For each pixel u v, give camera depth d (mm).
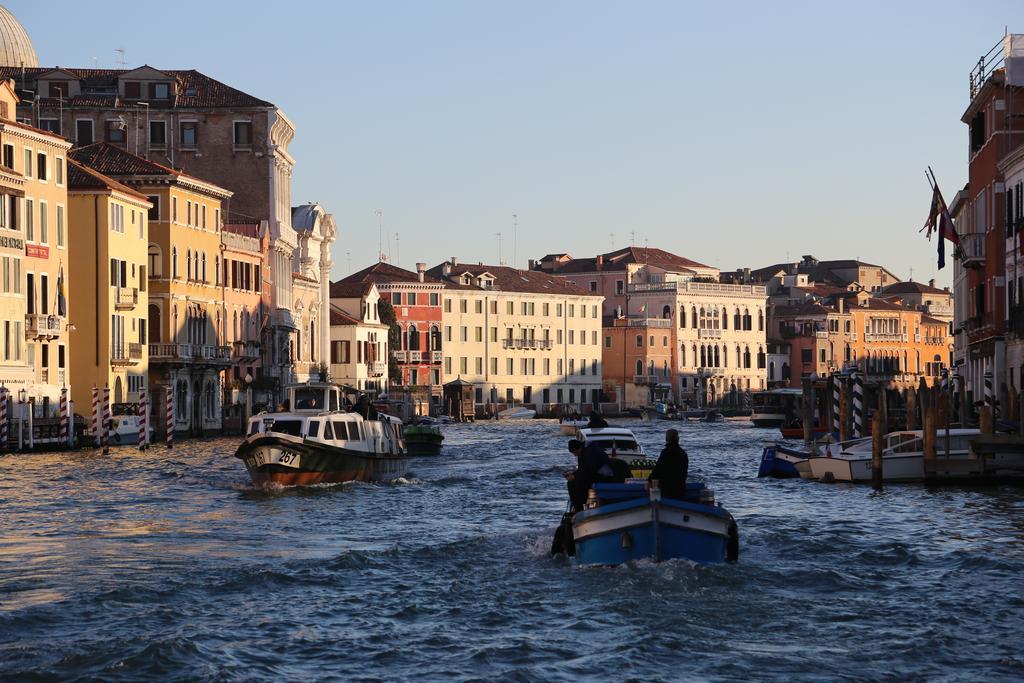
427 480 51906
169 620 24188
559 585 26906
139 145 110938
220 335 102688
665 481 28641
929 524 37031
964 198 80812
